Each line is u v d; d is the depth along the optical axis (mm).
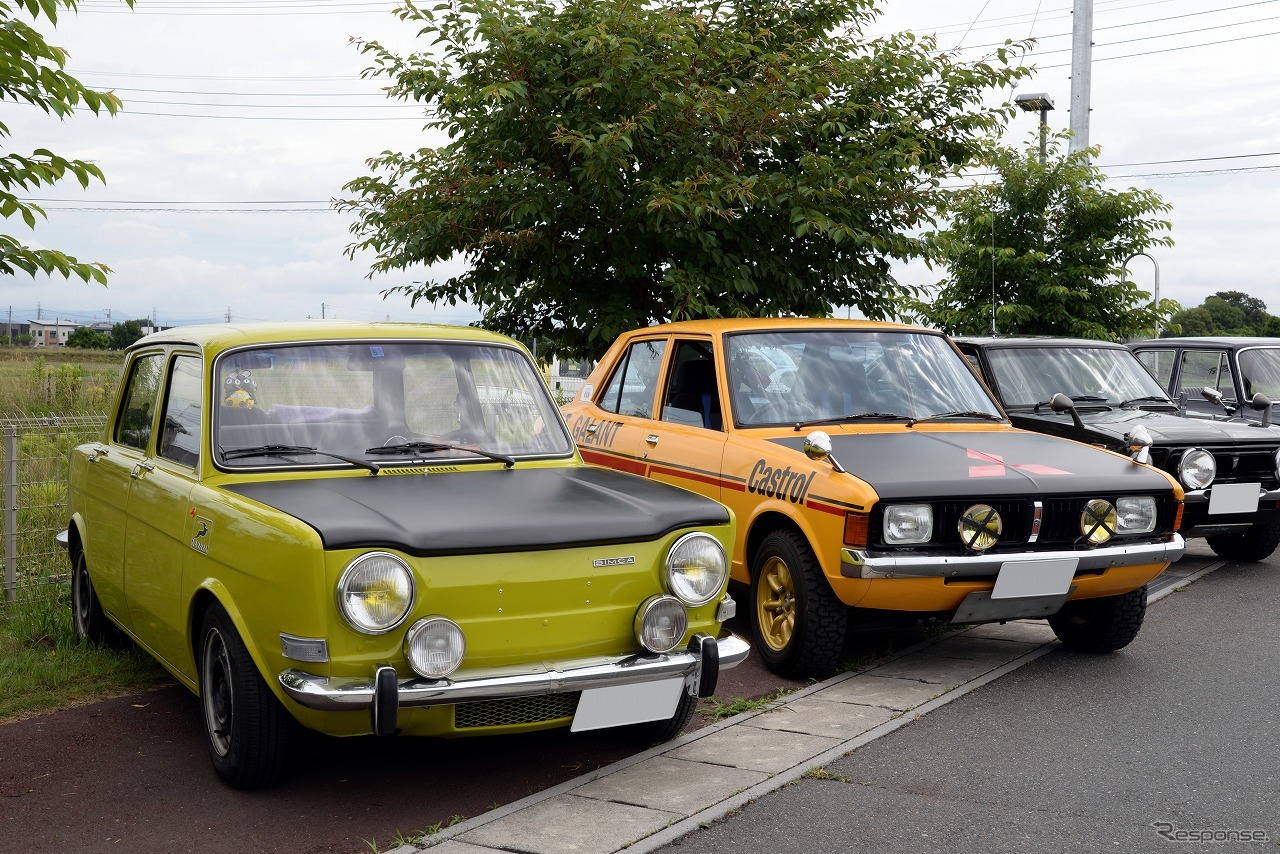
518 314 10211
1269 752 4781
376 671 3875
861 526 5520
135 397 5902
